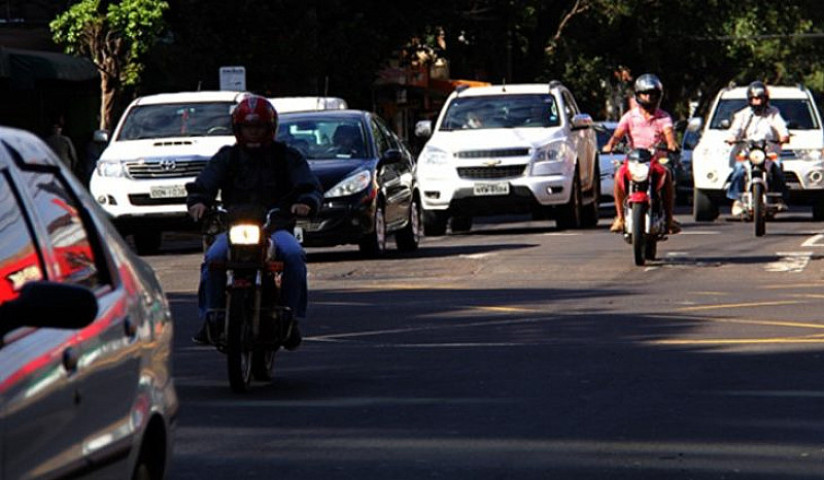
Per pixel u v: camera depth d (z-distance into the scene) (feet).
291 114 180.96
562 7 444.55
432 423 72.13
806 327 104.99
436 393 80.69
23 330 38.55
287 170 85.92
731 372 85.87
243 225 81.05
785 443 66.18
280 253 83.35
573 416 73.31
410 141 480.23
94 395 41.11
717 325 106.83
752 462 62.54
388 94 427.33
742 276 142.61
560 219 215.72
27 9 307.17
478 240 200.34
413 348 98.84
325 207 167.32
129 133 197.67
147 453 47.34
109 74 258.98
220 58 285.23
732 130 183.93
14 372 36.27
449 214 212.43
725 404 75.82
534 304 122.62
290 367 91.56
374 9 326.03
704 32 493.36
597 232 209.46
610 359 91.86
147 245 199.21
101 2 255.70
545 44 448.65
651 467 61.87
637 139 154.51
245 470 62.39
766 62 631.97
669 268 151.02
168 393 48.75
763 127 183.42
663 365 88.94
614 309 117.91
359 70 303.68
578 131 218.79
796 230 207.10
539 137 210.38
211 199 85.46
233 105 200.54
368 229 169.48
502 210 210.59
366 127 178.70
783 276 142.20
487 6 401.70
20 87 245.45
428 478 60.39
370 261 169.48
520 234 210.18
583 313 115.75
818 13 506.48
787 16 520.83
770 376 84.28
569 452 64.90
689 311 115.44
